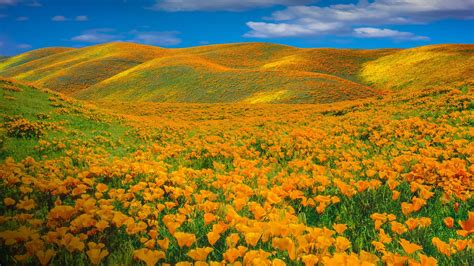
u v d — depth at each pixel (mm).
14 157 7926
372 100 22828
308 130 12203
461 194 4316
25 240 2705
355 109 19703
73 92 102375
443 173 5113
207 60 116312
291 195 4188
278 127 16078
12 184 4652
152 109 38344
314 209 4371
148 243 2756
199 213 4008
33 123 12211
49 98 20516
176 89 76688
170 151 8922
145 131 15500
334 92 57719
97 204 4203
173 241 3203
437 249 3188
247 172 5625
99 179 5488
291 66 105062
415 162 6613
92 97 85625
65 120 15695
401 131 10477
